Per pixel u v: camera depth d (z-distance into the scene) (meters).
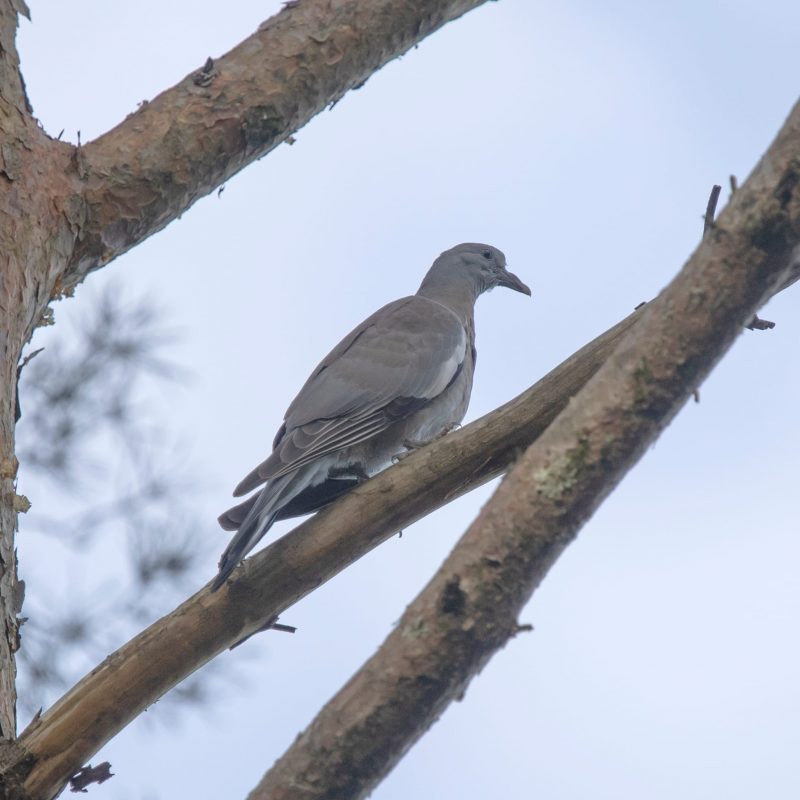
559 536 5.86
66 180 9.05
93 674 7.69
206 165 9.66
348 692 5.74
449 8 10.57
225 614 8.05
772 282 5.89
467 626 5.75
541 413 8.40
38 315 8.79
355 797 5.70
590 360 8.38
